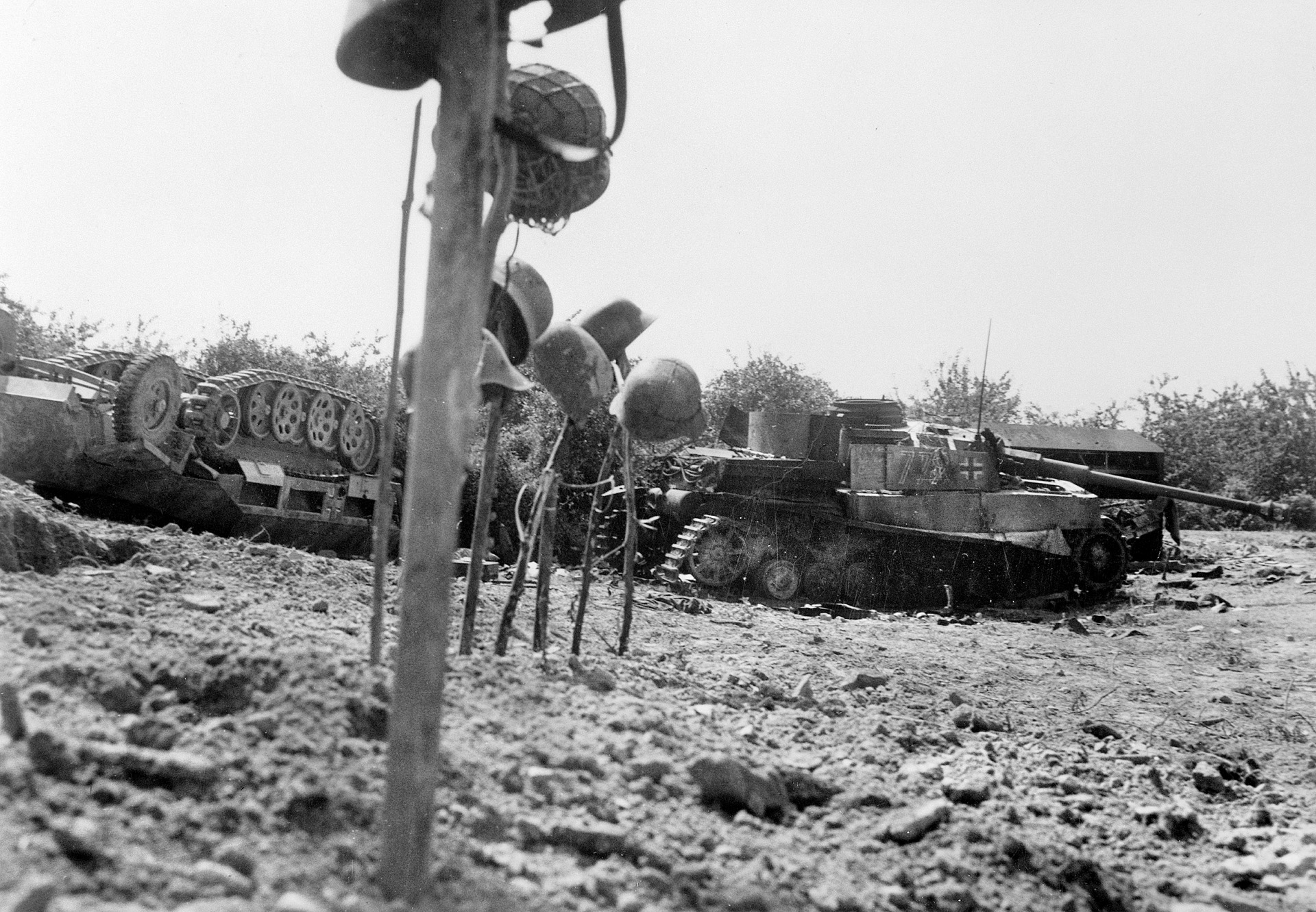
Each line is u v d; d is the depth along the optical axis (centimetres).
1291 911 526
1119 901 491
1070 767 728
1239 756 854
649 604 1427
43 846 311
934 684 1059
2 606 526
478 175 352
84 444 1167
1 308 1181
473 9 353
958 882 463
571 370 657
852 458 2031
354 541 1667
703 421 713
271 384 1538
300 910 307
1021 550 2092
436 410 344
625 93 486
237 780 383
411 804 339
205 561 843
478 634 757
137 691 445
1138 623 1827
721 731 609
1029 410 4822
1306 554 2867
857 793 539
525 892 367
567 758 490
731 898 400
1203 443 4391
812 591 2011
